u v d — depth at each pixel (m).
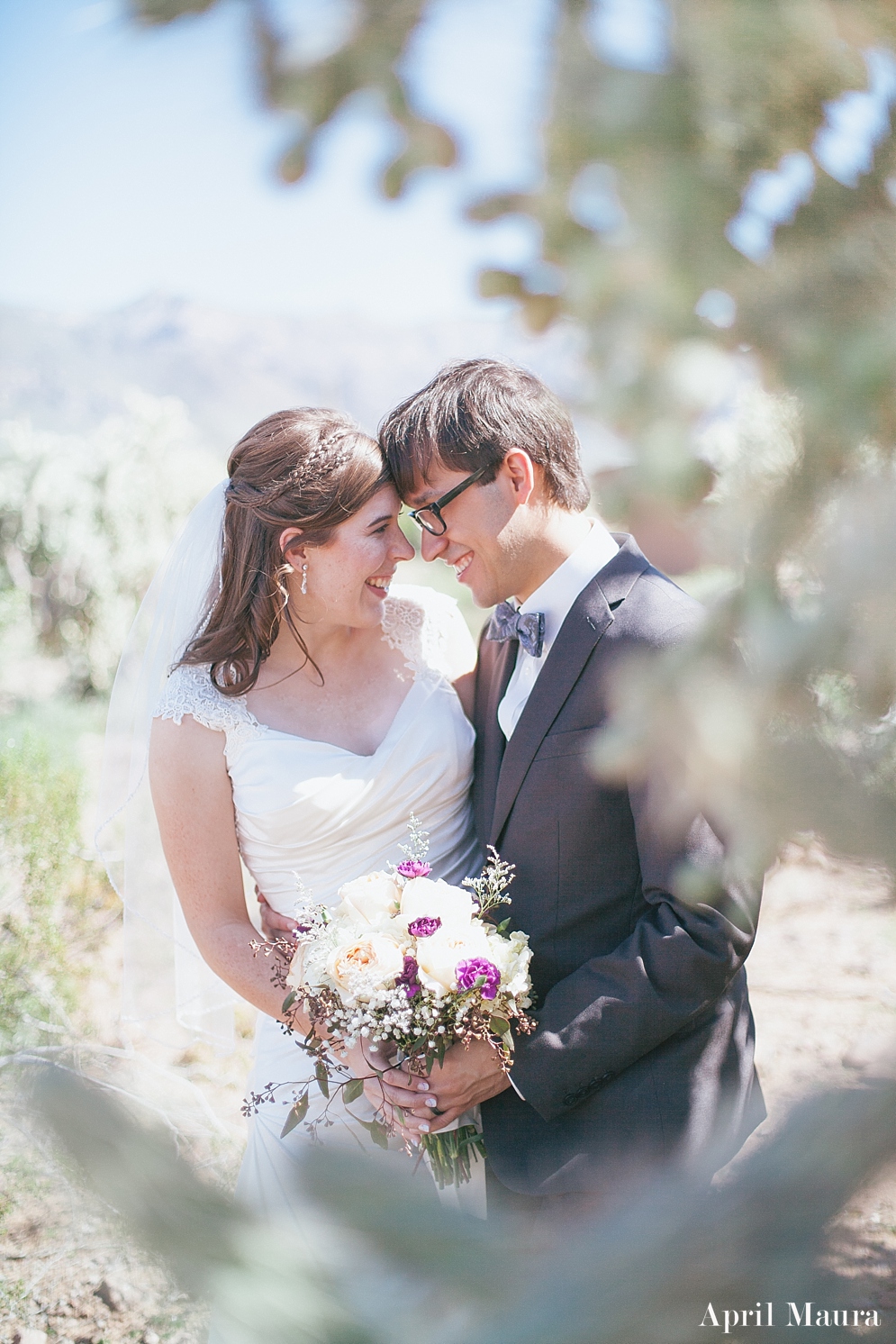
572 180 0.46
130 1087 3.00
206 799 2.19
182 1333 2.41
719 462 0.46
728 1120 0.66
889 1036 0.55
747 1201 0.51
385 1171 0.62
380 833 2.25
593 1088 1.85
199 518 2.38
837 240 0.46
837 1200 0.50
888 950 3.86
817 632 0.44
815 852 0.51
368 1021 1.74
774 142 0.47
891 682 0.45
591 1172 1.85
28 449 10.05
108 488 10.09
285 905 2.27
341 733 2.33
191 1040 2.95
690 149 0.46
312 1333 0.52
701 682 0.47
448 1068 1.84
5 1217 2.72
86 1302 2.57
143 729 2.50
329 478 2.13
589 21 0.45
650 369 0.45
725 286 0.46
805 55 0.45
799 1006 3.89
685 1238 0.52
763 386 0.47
